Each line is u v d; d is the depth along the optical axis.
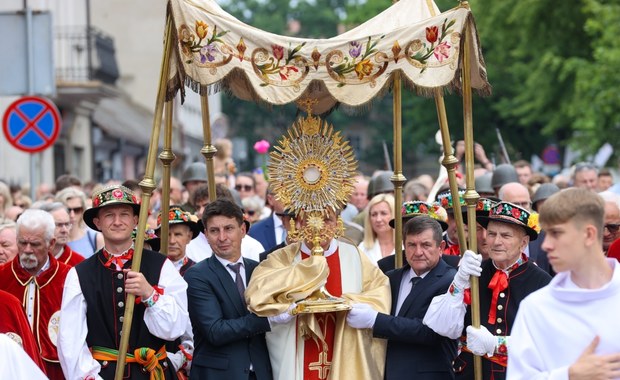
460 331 9.66
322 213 10.36
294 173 10.39
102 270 9.91
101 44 38.31
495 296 9.73
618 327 6.77
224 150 19.83
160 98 9.91
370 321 9.97
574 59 37.25
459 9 10.02
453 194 10.69
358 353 10.09
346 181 10.41
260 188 20.03
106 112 43.38
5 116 17.81
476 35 10.18
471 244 9.78
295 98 9.95
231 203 10.30
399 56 10.01
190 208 15.26
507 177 15.52
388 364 10.18
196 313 10.06
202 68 9.90
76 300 9.82
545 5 39.81
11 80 17.86
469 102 10.01
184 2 9.88
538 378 6.84
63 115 36.06
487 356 9.59
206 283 10.14
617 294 6.82
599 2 36.38
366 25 11.09
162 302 9.62
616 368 6.66
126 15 54.00
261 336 10.34
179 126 49.34
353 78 10.00
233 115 88.31
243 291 10.30
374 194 15.76
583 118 36.72
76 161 38.53
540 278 9.73
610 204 11.43
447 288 10.04
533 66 42.47
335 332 10.18
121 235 9.91
